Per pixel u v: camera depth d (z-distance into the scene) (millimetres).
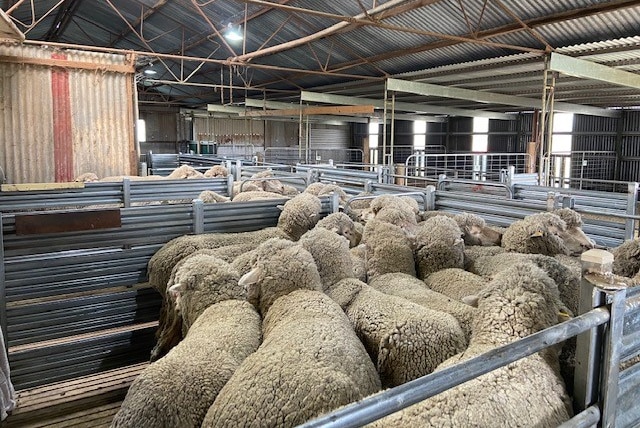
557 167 18312
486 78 11555
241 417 1526
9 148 6219
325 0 9086
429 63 10961
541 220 3510
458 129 22172
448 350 1898
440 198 5184
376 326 2102
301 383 1526
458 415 1334
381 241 3217
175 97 23625
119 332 3184
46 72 6340
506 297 1792
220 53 14688
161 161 12430
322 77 14328
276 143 25562
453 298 2693
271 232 3750
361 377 1689
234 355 1925
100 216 3164
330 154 25516
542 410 1422
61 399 2855
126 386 3027
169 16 12945
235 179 8016
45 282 2973
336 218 3645
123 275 3264
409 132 24438
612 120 17672
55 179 6516
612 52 8289
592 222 4672
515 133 19953
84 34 16938
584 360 1438
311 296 2201
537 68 10094
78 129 6590
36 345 3035
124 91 6844
